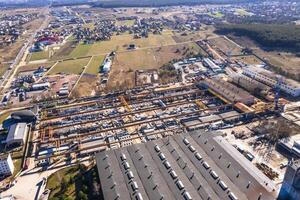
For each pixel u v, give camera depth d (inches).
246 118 7426.2
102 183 4965.6
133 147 5836.6
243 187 4719.5
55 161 6082.7
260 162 5792.3
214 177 4945.9
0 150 6604.3
